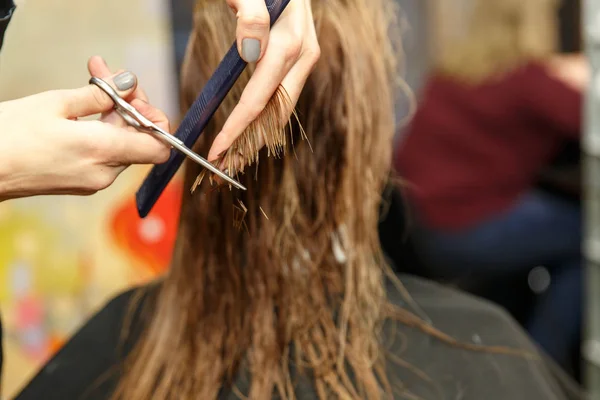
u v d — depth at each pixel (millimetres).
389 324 673
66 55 1409
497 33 1816
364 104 625
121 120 498
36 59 1390
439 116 1873
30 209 1466
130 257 1508
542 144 1830
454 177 1857
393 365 656
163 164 536
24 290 1484
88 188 484
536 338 1936
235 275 669
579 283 1899
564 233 1886
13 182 463
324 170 633
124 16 1436
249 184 632
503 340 678
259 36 459
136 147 485
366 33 625
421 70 2205
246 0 458
